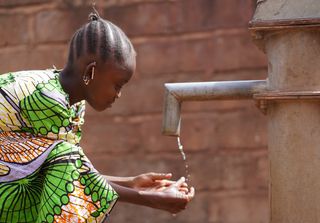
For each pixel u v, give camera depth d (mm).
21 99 3744
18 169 3738
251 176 8953
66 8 9422
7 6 9594
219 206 9016
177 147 9125
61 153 3734
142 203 3924
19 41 9570
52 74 3875
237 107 8984
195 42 9094
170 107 3742
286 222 3475
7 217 3799
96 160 9305
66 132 3795
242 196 8961
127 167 9242
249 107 8961
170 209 3963
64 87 3844
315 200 3430
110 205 3752
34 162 3736
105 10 9305
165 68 9172
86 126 9328
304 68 3436
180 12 9117
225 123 9008
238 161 8969
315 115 3432
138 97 9234
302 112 3441
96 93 3844
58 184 3707
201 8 9055
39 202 3836
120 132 9250
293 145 3457
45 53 9492
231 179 8992
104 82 3822
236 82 3650
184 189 4039
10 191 3752
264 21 3471
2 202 3756
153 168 9180
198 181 9078
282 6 3455
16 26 9570
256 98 3555
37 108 3734
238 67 8977
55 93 3760
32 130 3779
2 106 3746
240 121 8969
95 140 9305
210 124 9039
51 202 3705
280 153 3494
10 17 9586
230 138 8992
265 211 8914
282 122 3484
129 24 9250
